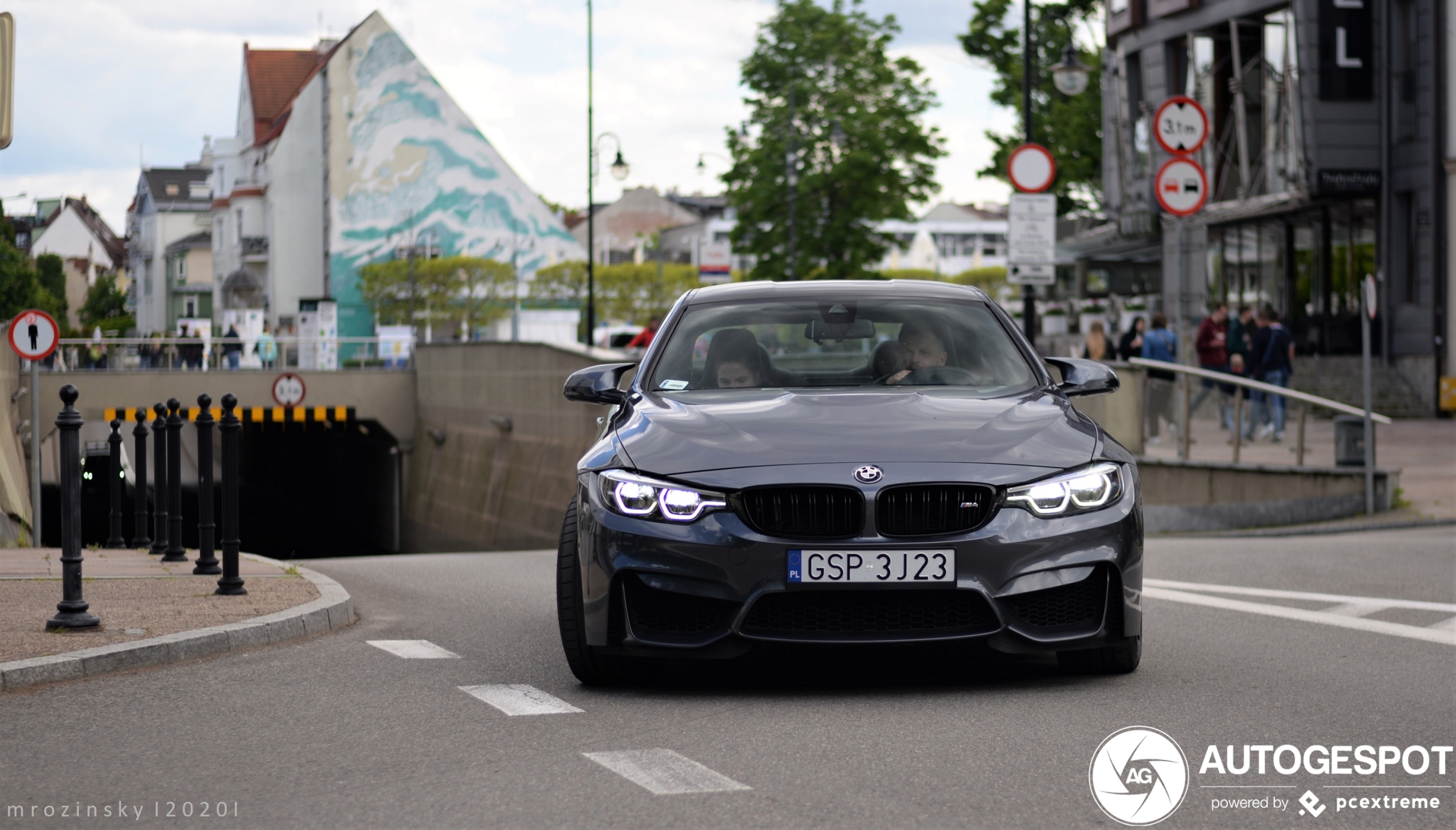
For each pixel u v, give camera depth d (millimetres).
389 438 48406
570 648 6129
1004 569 5574
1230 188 33719
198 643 7336
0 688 6391
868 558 5523
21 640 7215
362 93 89562
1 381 23828
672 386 6754
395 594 10391
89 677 6770
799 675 6422
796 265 47594
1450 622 8094
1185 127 17672
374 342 47750
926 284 7531
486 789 4531
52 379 43156
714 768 4738
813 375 6762
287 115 91000
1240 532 15609
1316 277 32344
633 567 5695
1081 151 51750
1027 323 19500
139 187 126188
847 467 5613
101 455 46344
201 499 10461
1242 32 32812
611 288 90438
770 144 47562
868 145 46562
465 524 39594
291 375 42750
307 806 4379
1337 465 16500
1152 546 13336
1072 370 7090
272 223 90438
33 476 21109
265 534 53875
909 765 4730
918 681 6234
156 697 6238
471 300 84125
